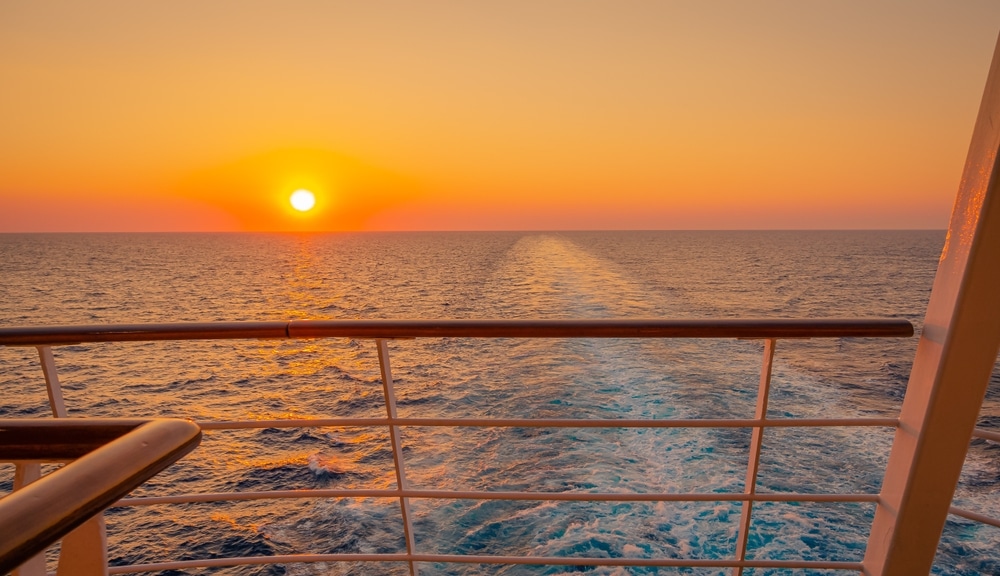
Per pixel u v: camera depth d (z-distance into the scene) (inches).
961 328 51.6
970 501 344.8
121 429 24.1
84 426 24.3
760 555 293.6
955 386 53.2
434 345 912.3
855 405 561.6
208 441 546.3
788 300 1330.0
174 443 22.4
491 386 644.1
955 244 52.5
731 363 705.0
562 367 687.7
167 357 967.0
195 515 404.2
